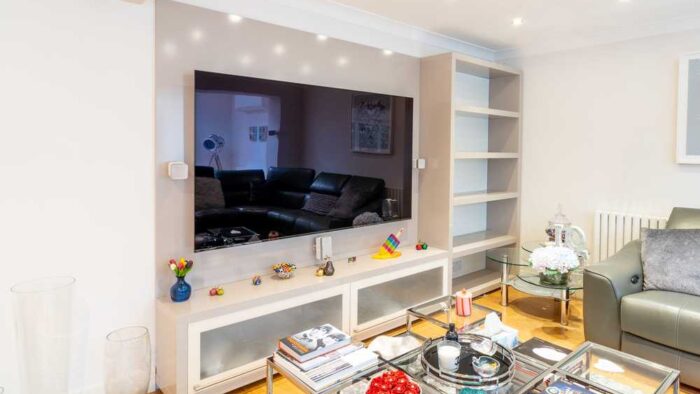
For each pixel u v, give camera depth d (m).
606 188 3.74
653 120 3.46
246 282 2.68
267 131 2.70
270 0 2.74
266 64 2.75
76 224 2.17
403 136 3.54
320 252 3.04
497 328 2.28
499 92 4.35
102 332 2.27
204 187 2.45
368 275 2.98
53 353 2.10
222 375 2.32
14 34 1.97
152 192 2.38
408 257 3.33
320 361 1.88
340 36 3.13
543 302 3.87
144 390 2.22
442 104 3.57
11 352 2.04
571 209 3.96
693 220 2.98
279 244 2.89
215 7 2.52
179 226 2.47
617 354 2.04
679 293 2.61
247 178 2.62
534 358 2.09
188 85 2.45
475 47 4.15
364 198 3.27
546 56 4.04
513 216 4.31
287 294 2.54
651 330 2.46
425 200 3.74
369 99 3.26
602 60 3.71
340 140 3.09
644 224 3.45
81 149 2.16
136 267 2.36
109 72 2.21
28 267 2.06
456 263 4.25
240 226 2.61
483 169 4.49
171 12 2.37
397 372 1.75
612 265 2.78
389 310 3.17
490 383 1.78
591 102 3.79
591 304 2.75
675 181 3.37
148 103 2.34
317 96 2.94
